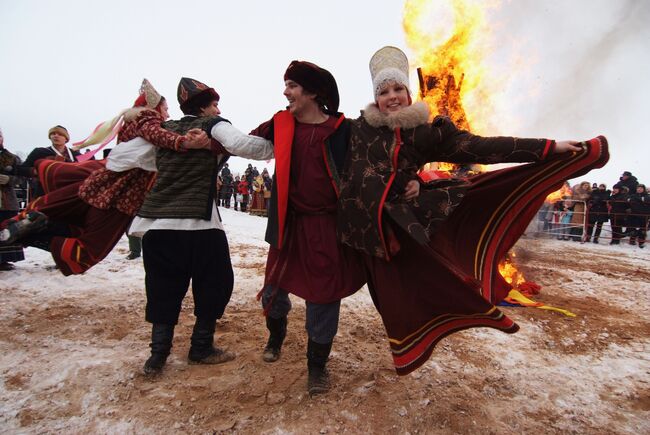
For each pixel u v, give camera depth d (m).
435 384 2.62
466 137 2.26
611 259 8.70
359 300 4.43
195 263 2.63
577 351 3.25
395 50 2.48
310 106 2.40
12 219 3.18
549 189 2.40
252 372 2.69
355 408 2.33
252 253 7.26
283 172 2.35
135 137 2.76
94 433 2.05
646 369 2.95
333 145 2.36
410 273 2.26
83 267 2.97
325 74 2.37
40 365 2.68
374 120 2.27
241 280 5.15
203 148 2.54
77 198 3.08
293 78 2.34
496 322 2.12
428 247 2.22
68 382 2.48
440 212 2.24
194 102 2.74
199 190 2.56
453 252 2.46
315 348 2.44
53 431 2.06
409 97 2.42
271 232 2.49
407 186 2.25
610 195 12.55
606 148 2.18
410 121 2.20
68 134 5.45
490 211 2.54
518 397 2.52
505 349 3.21
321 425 2.17
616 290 5.45
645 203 11.73
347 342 3.26
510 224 2.55
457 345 3.24
